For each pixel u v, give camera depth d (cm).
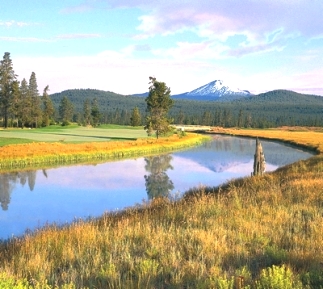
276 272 514
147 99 6744
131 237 848
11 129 9156
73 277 601
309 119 19000
